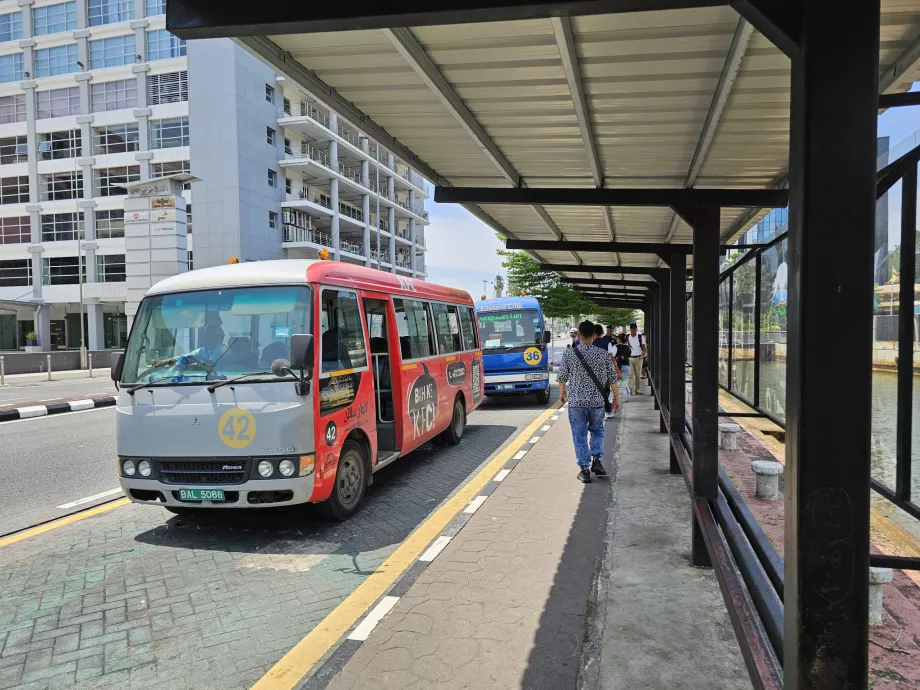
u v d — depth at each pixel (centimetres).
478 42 284
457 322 1041
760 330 636
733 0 160
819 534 166
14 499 706
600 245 799
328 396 567
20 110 5128
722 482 484
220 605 424
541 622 386
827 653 168
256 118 4406
